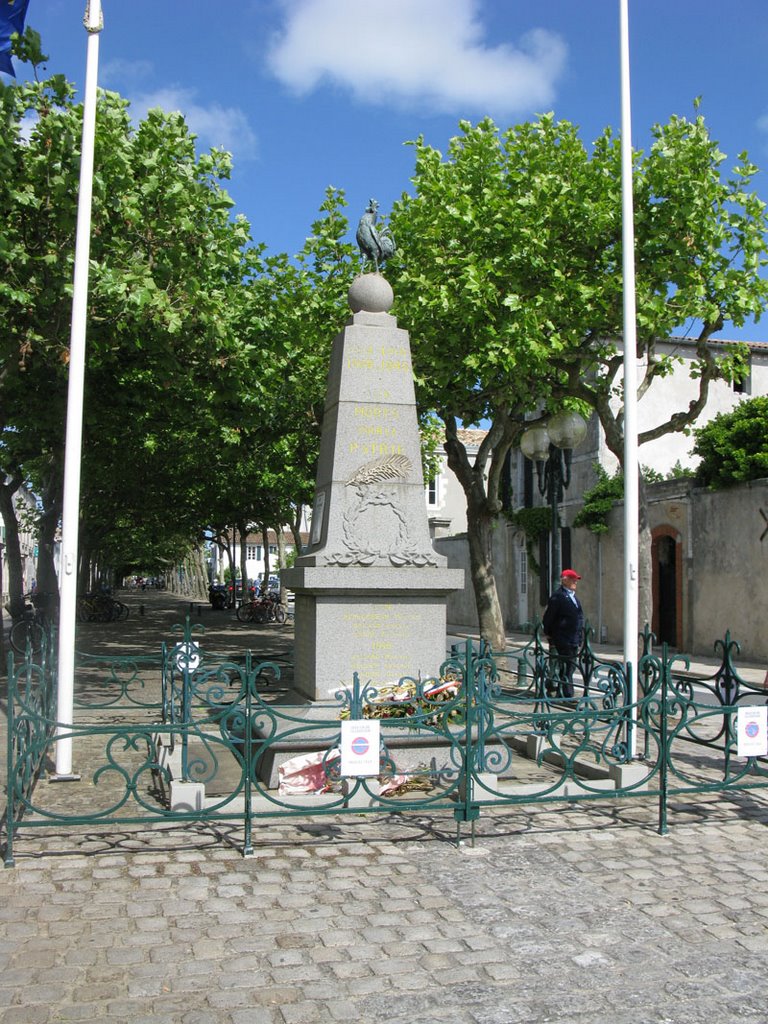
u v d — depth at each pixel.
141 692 13.87
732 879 5.69
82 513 31.05
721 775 8.45
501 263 14.29
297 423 21.28
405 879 5.61
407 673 8.40
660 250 13.23
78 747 9.65
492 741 8.27
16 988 4.12
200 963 4.41
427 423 23.52
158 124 12.70
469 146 15.42
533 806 7.35
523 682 13.08
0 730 10.09
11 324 12.33
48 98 12.11
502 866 5.88
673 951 4.61
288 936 4.74
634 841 6.46
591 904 5.23
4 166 11.26
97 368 14.47
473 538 18.00
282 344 16.64
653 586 23.25
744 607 20.02
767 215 12.93
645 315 12.93
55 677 9.32
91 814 6.57
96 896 5.27
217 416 16.98
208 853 6.06
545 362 14.12
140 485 29.86
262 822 6.76
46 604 24.98
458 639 25.38
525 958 4.51
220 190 13.09
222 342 13.62
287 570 9.03
